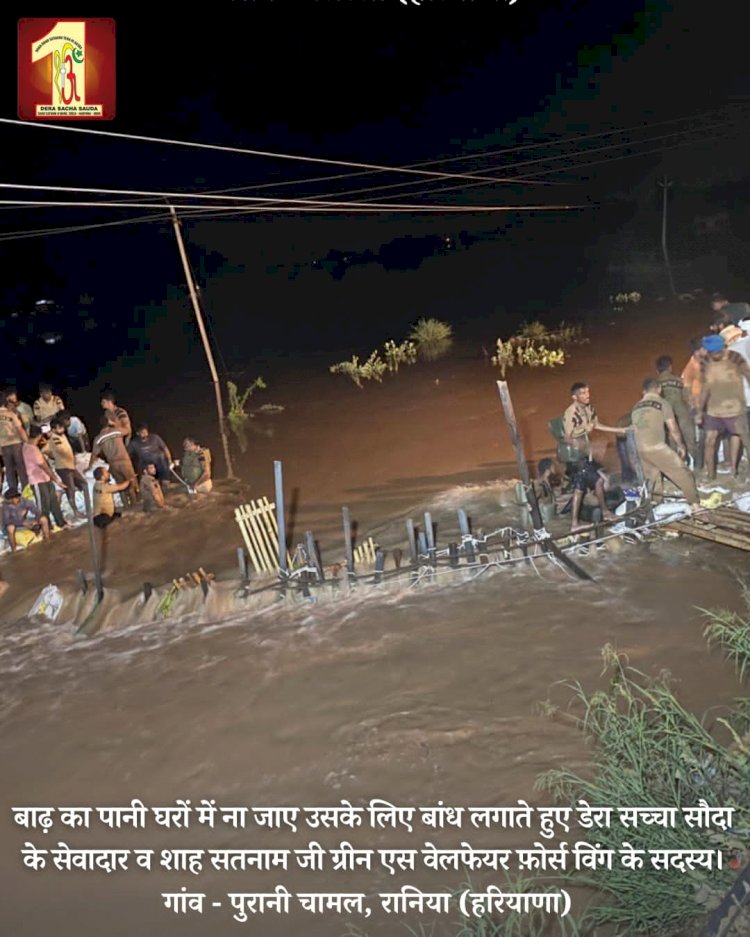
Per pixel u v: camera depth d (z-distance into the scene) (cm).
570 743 632
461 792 605
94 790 677
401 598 891
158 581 1033
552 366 1825
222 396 1978
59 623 980
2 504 1229
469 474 1241
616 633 761
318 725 703
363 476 1302
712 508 929
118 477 1330
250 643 851
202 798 648
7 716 795
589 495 1003
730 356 966
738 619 702
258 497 1270
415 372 1973
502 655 754
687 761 509
